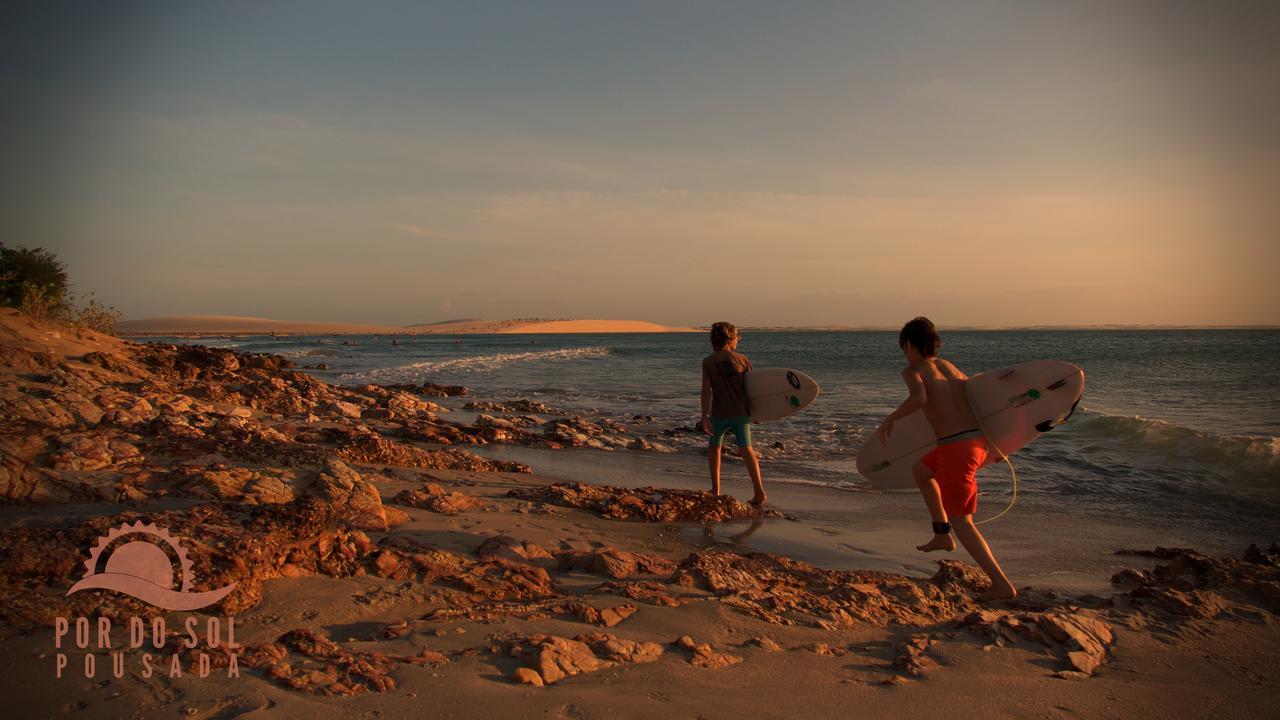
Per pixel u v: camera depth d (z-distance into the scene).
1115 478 8.87
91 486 4.57
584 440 12.20
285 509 4.12
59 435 5.54
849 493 8.28
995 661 3.42
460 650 3.10
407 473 7.84
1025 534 6.48
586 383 27.97
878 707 2.89
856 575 4.82
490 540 4.86
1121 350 56.53
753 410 7.34
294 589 3.66
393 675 2.82
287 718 2.43
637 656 3.19
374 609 3.60
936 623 4.09
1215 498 7.80
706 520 6.82
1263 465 8.93
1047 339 100.75
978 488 8.46
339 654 2.96
